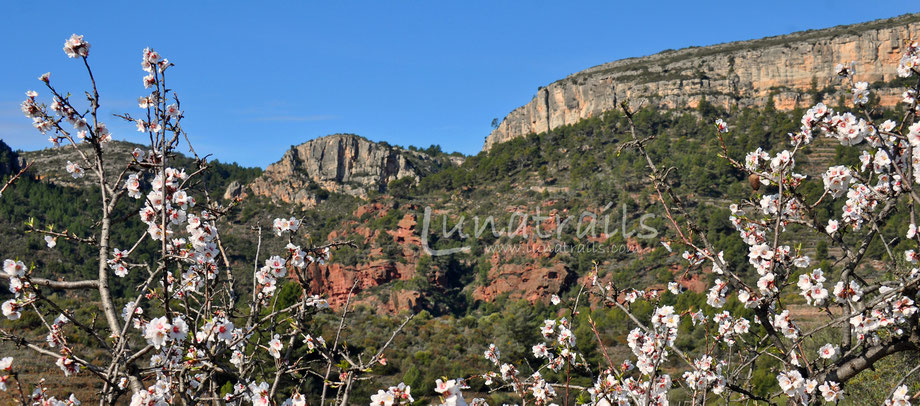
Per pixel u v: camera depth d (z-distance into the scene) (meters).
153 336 3.72
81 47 4.20
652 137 4.61
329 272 107.00
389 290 104.00
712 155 109.44
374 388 32.06
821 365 4.96
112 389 3.72
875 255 35.66
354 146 187.88
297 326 4.56
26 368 25.41
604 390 5.39
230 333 4.07
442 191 151.12
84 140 4.26
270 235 85.06
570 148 148.25
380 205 140.00
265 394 4.29
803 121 4.72
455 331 57.69
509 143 164.25
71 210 101.00
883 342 4.47
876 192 4.84
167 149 4.46
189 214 4.45
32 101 4.31
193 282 4.47
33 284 3.89
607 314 42.66
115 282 41.22
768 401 4.97
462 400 3.26
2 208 93.69
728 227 82.31
